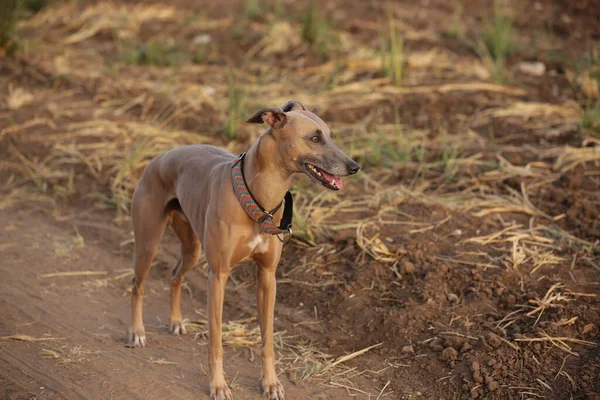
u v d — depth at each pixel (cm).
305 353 562
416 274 629
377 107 940
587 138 816
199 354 555
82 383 503
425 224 691
